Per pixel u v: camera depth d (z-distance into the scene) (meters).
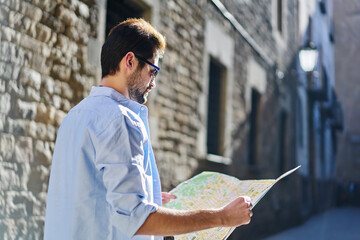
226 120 6.99
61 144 1.40
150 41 1.47
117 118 1.30
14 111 2.86
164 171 4.93
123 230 1.25
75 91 3.46
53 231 1.35
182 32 5.48
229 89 7.14
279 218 10.08
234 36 7.46
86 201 1.31
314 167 15.34
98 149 1.29
